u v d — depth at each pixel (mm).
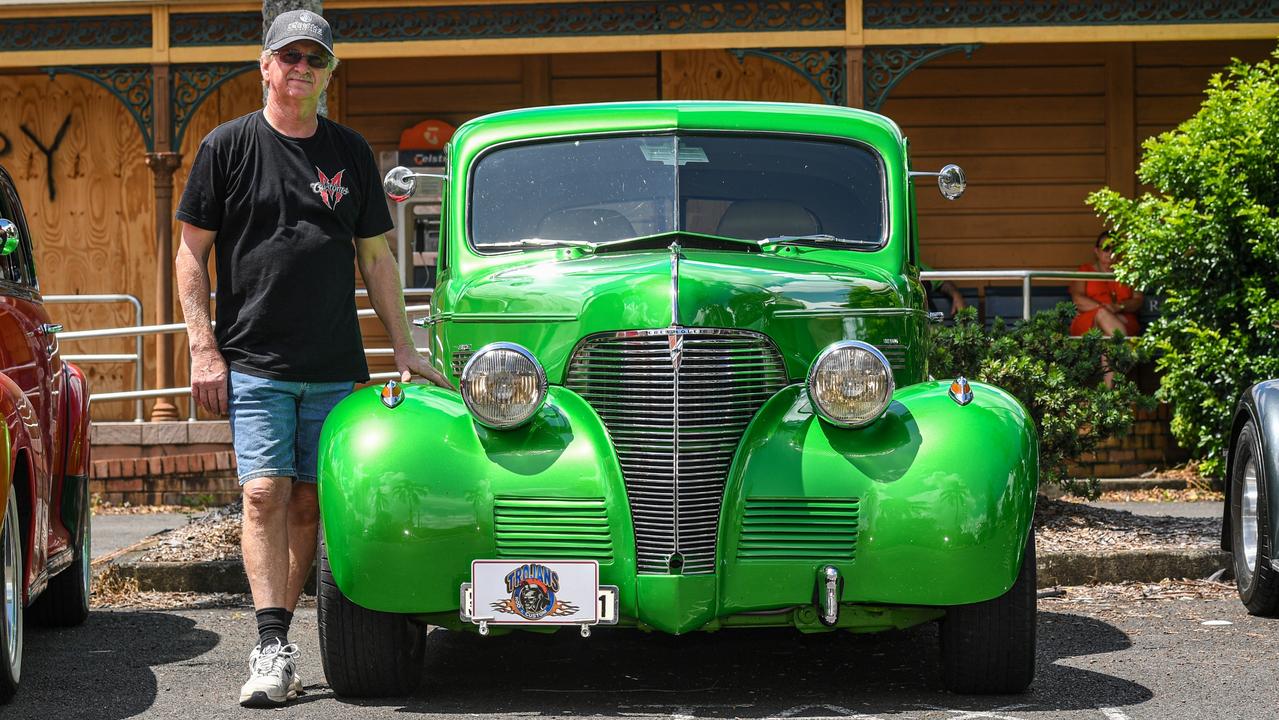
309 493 5312
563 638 6188
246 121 5270
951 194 6180
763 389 4930
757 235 5848
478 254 5848
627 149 5992
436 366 5934
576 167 5984
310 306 5180
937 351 8883
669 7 12328
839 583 4691
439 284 6023
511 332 5145
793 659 5746
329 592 4887
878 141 6078
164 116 12805
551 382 5016
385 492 4660
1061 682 5266
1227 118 10516
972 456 4672
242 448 5105
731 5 12273
